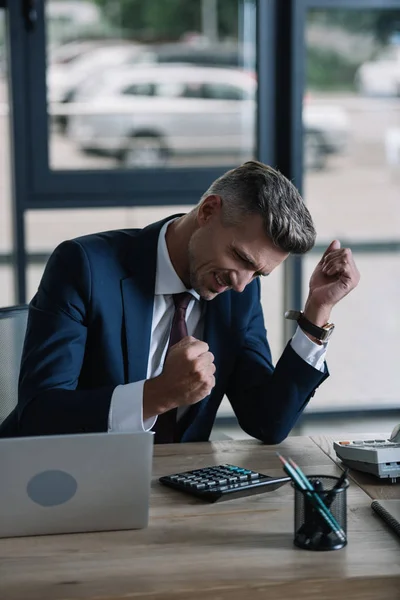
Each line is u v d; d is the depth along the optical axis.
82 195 4.01
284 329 4.21
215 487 1.61
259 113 4.02
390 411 4.33
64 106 3.95
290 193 1.83
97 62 3.94
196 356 1.71
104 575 1.29
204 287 1.94
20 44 3.86
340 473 1.75
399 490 1.65
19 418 1.86
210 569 1.31
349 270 2.01
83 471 1.43
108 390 1.75
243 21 4.00
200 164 4.09
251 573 1.30
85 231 4.05
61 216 4.02
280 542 1.41
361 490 1.65
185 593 1.25
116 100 3.98
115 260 2.01
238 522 1.49
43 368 1.86
